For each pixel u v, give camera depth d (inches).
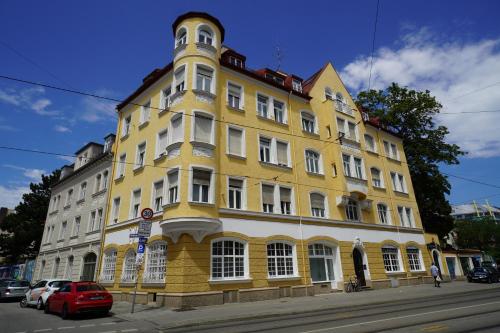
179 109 770.2
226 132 804.6
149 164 844.6
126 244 834.8
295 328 378.3
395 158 1314.0
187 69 793.6
